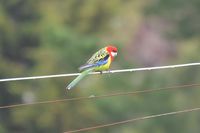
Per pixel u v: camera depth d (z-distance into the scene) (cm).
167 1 3838
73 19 3403
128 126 3031
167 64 3669
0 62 3083
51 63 3055
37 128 2908
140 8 3772
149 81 3189
